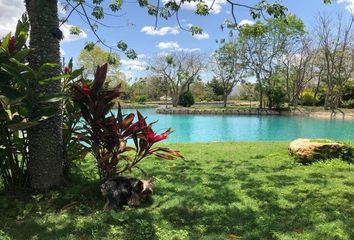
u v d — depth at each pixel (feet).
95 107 16.11
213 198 16.51
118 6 25.23
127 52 24.94
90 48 24.82
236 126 87.92
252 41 135.95
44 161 16.56
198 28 25.31
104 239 12.19
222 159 26.89
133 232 12.82
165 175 21.13
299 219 13.94
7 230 12.92
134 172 21.83
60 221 13.76
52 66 15.12
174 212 14.75
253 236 12.46
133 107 156.76
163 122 96.37
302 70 144.15
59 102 16.67
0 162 16.57
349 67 139.13
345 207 15.28
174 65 158.51
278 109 126.82
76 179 18.66
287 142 38.37
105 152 16.84
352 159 25.31
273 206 15.40
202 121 98.94
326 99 132.36
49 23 16.42
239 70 149.18
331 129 80.64
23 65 14.55
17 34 15.85
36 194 16.33
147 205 15.66
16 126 14.34
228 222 13.75
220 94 214.48
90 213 14.69
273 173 21.84
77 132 17.43
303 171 22.41
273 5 22.07
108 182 15.71
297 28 133.49
